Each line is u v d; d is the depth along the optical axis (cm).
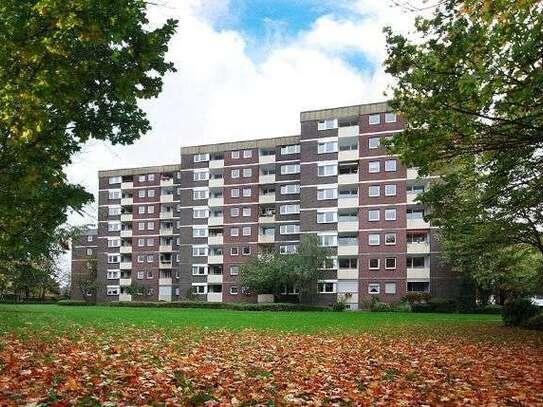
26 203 940
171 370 903
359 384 841
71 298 9344
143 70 858
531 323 2252
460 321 2925
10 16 722
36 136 864
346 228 6125
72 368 865
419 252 5762
